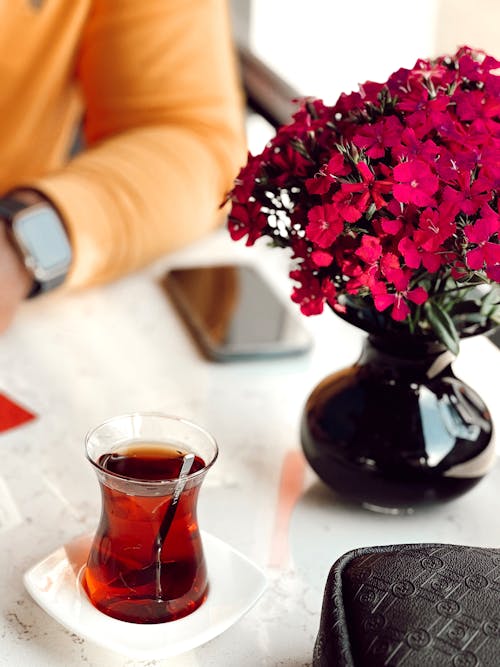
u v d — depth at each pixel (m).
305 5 1.21
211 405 0.80
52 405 0.78
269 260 1.01
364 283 0.60
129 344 0.86
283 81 1.24
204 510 0.70
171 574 0.60
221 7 1.12
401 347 0.67
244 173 0.65
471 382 0.83
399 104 0.62
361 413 0.68
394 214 0.60
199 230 1.00
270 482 0.73
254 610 0.63
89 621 0.60
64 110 1.17
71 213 0.89
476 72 0.63
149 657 0.58
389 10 1.11
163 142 1.02
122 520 0.59
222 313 0.89
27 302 0.90
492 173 0.59
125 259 0.93
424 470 0.67
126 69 1.07
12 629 0.61
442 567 0.57
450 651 0.53
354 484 0.68
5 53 1.07
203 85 1.08
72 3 1.08
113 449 0.63
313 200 0.63
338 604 0.56
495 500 0.72
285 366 0.85
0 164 1.11
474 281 0.62
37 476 0.72
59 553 0.64
